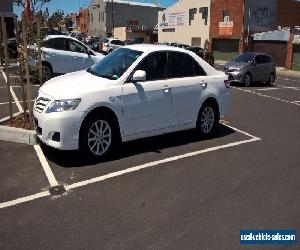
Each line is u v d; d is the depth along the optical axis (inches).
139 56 276.4
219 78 329.4
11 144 282.0
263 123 407.2
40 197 202.4
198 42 2001.7
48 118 239.0
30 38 319.3
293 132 371.9
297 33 1485.0
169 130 294.0
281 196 217.5
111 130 260.1
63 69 593.6
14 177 225.9
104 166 247.3
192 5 2016.5
